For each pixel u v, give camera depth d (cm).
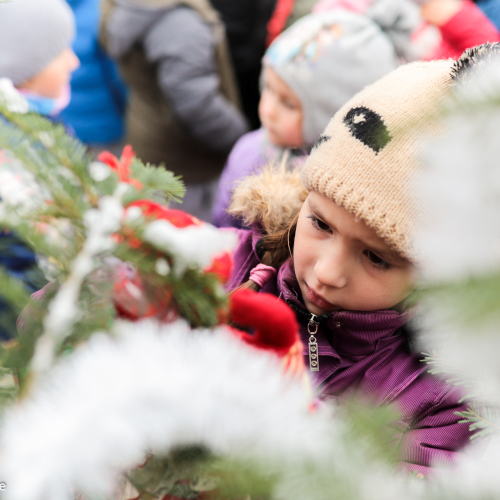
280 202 95
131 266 46
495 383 33
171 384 31
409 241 68
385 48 157
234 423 32
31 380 34
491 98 25
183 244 38
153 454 37
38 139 42
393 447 35
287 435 32
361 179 71
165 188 47
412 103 72
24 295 40
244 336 54
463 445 80
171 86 210
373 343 88
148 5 205
